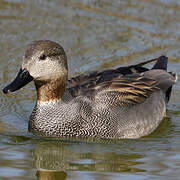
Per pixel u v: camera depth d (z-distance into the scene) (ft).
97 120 49.67
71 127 49.55
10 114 56.03
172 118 57.06
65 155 46.83
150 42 74.18
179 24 79.00
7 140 49.49
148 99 53.52
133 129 50.83
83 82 52.85
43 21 79.10
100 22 79.46
